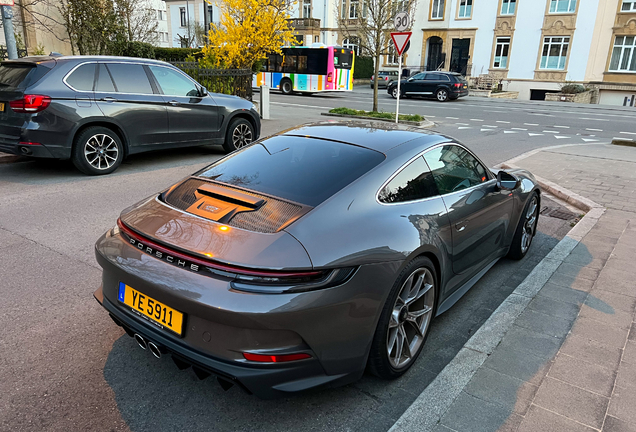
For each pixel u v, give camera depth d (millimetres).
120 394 2594
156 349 2342
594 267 4332
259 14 15016
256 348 2113
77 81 6988
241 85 14680
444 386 2643
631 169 9070
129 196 6406
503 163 9672
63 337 3115
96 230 5078
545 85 34469
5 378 2680
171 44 52562
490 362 2879
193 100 8438
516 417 2408
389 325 2580
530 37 34469
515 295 3768
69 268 4141
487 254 3871
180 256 2234
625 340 3148
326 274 2207
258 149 3215
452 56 38406
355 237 2383
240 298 2068
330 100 25484
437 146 3312
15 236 4824
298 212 2422
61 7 15312
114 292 2584
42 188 6625
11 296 3615
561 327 3301
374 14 17734
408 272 2584
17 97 6543
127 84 7559
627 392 2621
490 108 23438
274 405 2553
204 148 10336
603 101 33000
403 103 25109
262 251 2156
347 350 2340
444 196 3150
